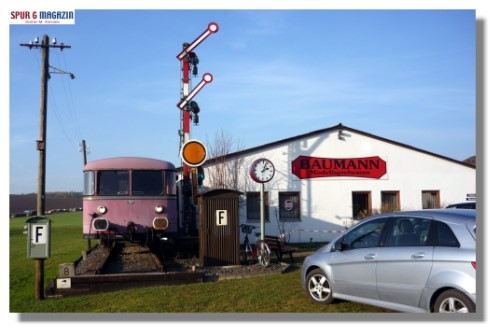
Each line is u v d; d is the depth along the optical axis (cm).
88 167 1503
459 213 715
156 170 1523
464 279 651
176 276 1158
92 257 1573
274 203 2273
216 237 1397
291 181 2302
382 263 759
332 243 877
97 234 1471
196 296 982
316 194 2319
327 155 2344
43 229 1058
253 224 2258
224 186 2239
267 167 1480
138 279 1139
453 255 670
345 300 888
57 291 1105
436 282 678
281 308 873
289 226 2280
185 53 1866
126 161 1515
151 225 1497
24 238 3127
